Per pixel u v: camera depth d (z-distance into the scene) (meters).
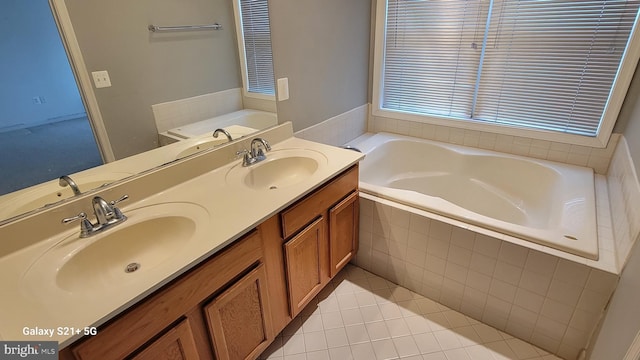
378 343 1.66
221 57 1.56
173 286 0.97
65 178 1.14
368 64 2.69
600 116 1.98
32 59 1.01
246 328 1.31
